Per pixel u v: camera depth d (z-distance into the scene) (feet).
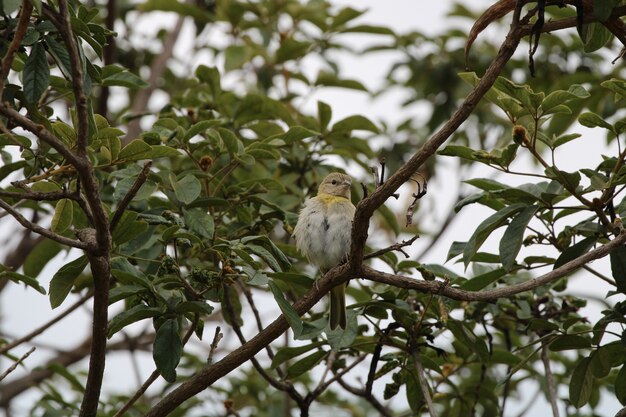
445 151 29.35
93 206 25.45
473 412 38.86
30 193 25.34
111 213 31.58
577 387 32.63
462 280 33.96
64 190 25.67
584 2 27.48
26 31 24.82
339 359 39.17
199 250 34.37
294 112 51.06
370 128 43.78
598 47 30.30
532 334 44.73
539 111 28.09
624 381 32.48
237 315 39.11
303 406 36.65
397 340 34.81
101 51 27.30
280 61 52.21
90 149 28.58
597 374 32.45
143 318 30.45
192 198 31.91
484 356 35.17
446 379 39.22
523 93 27.27
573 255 30.14
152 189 32.86
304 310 30.89
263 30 53.57
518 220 28.71
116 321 30.01
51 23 25.68
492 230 29.58
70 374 39.78
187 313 31.30
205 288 31.30
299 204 44.37
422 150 26.48
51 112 30.01
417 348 34.76
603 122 28.40
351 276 29.96
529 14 26.48
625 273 29.50
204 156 35.94
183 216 33.78
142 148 28.12
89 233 28.07
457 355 39.27
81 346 52.70
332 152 44.32
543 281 28.58
